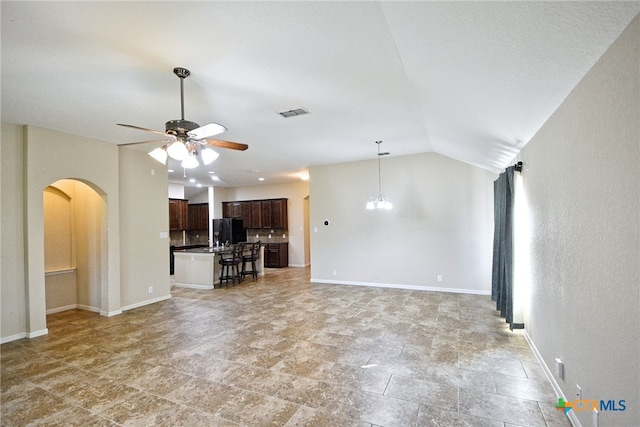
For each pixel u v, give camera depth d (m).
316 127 4.21
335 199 6.97
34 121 3.81
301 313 4.78
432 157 6.12
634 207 1.35
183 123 2.70
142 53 2.26
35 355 3.39
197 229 11.04
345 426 2.15
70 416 2.30
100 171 4.75
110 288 4.87
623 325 1.47
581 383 1.99
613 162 1.52
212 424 2.19
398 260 6.40
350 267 6.84
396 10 1.62
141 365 3.11
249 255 7.94
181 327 4.25
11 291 3.87
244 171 7.75
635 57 1.28
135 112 3.52
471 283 5.86
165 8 1.74
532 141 3.12
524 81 1.99
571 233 2.12
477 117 3.00
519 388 2.60
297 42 2.12
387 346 3.48
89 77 2.63
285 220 9.88
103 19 1.84
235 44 2.15
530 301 3.38
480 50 1.75
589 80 1.74
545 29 1.41
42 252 4.08
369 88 2.92
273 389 2.63
